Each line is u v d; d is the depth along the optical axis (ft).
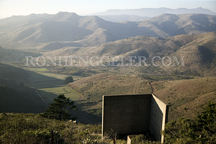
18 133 26.40
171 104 142.00
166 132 32.12
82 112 175.11
